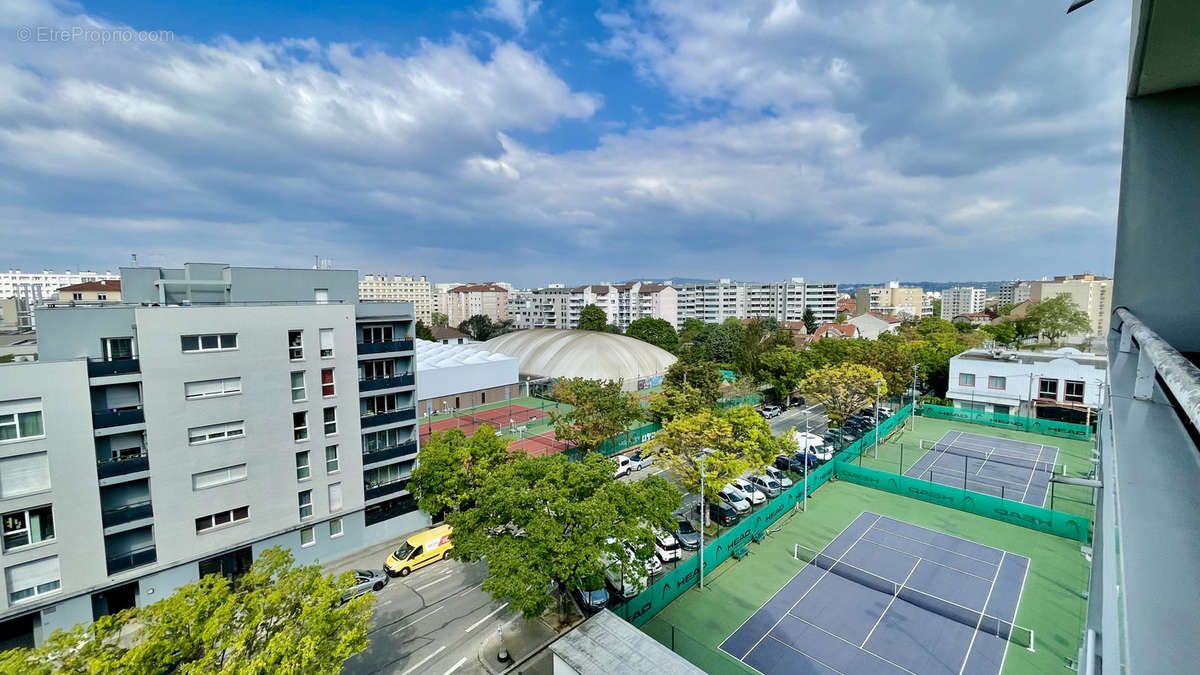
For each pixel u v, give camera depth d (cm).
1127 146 550
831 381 4775
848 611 2502
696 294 16075
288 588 1717
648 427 5328
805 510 3597
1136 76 494
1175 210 524
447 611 2580
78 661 1420
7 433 2173
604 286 14575
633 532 2184
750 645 2277
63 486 2277
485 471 2991
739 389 6150
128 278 2944
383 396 3472
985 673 2106
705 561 2784
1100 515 607
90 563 2345
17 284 15925
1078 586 2673
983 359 5962
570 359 7631
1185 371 288
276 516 2858
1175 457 327
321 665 1617
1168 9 365
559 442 5088
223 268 3138
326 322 3006
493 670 2183
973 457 4609
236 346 2702
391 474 3428
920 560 2945
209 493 2642
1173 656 156
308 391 2958
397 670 2194
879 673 2117
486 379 6606
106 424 2375
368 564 3033
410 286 19550
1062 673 2098
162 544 2520
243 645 1559
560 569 2050
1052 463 4412
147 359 2452
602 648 1781
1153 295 539
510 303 16100
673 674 1672
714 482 3159
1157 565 214
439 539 3070
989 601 2562
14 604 2192
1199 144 508
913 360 6500
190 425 2577
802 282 15675
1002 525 3369
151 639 1472
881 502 3738
